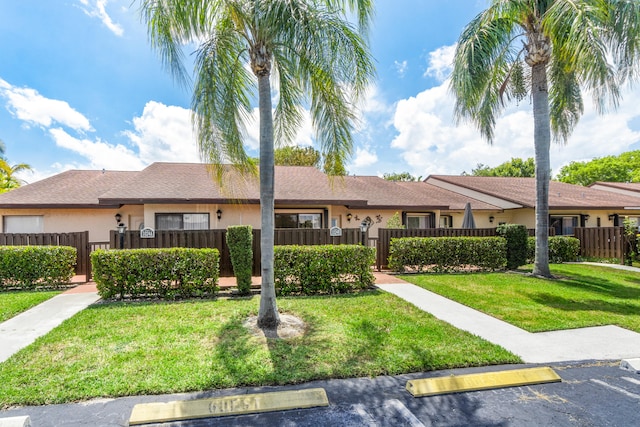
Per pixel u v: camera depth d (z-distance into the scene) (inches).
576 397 139.3
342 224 605.9
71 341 192.9
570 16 318.7
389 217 630.5
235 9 214.2
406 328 219.1
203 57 231.9
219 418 122.3
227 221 538.6
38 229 526.6
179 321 231.6
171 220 521.3
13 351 180.7
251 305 274.7
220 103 235.0
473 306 277.9
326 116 247.1
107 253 297.4
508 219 799.1
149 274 299.1
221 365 161.9
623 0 337.4
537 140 413.1
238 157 251.4
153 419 120.2
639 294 320.5
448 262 453.1
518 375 155.8
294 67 240.5
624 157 1459.2
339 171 256.4
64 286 355.3
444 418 123.6
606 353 185.5
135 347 184.4
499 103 445.4
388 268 461.7
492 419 123.1
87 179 638.5
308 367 161.0
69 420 119.9
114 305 274.7
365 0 233.0
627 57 347.9
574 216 757.9
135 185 539.5
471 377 152.9
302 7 195.9
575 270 457.7
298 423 119.4
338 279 332.8
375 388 145.1
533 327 226.1
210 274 310.3
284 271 321.7
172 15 208.4
